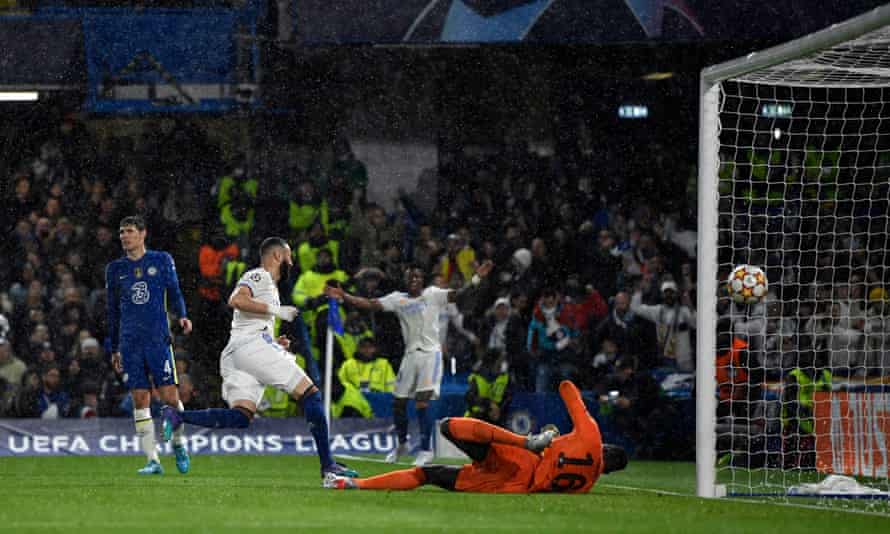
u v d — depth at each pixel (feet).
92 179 243.40
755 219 234.99
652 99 264.31
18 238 224.53
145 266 122.52
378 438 182.29
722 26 217.56
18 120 247.91
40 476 126.72
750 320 198.18
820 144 253.85
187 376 192.95
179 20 236.22
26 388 194.08
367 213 240.53
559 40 219.41
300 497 94.27
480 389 181.37
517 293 208.03
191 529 71.00
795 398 167.73
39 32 231.09
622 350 197.77
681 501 96.07
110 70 233.55
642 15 218.79
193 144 248.11
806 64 115.24
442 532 70.18
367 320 207.00
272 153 257.34
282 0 233.35
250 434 182.39
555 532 70.54
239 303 109.29
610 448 100.07
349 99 261.03
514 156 254.88
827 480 114.73
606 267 224.33
